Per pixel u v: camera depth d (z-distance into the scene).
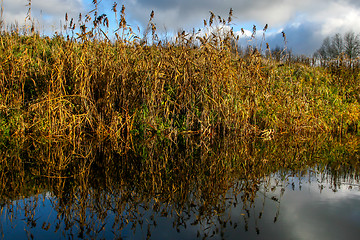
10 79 4.94
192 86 5.14
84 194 2.75
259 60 5.77
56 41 6.75
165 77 5.09
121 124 4.79
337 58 8.53
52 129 4.61
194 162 3.90
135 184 3.07
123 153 4.18
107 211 2.37
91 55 5.15
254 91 5.57
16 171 3.34
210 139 4.97
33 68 5.34
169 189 2.94
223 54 5.29
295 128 6.06
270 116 5.98
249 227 1.99
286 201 2.47
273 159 4.12
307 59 9.12
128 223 2.12
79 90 4.84
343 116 6.58
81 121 4.68
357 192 2.67
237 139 5.18
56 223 2.11
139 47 5.10
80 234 1.93
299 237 1.81
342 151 4.63
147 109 4.99
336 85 7.64
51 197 2.65
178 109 5.19
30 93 5.26
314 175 3.31
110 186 3.00
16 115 4.71
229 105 5.22
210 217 2.22
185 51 5.08
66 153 4.07
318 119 6.36
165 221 2.16
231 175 3.41
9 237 1.87
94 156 4.01
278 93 6.47
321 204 2.36
